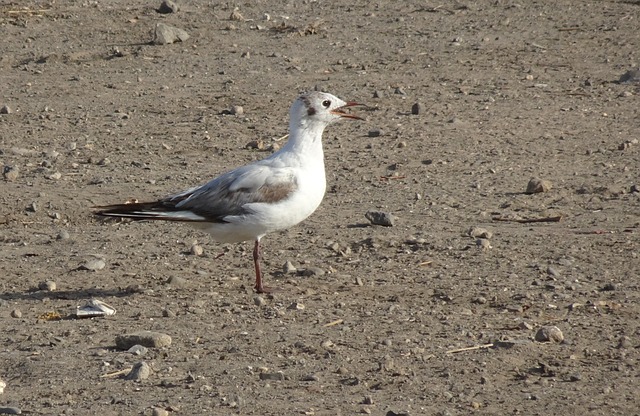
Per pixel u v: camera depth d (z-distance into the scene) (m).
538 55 26.48
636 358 10.98
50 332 11.79
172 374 10.55
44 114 22.27
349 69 25.56
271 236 15.42
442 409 9.76
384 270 13.96
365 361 10.88
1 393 10.16
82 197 17.41
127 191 17.75
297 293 13.11
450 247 14.76
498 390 10.21
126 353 11.10
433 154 19.67
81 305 12.72
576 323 11.99
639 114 22.12
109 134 21.06
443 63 25.91
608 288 13.14
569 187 17.62
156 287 13.38
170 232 15.77
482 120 21.77
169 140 20.72
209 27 28.75
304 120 13.26
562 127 21.30
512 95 23.48
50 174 18.61
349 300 12.84
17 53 26.67
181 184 18.16
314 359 10.95
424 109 22.45
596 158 19.31
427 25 29.00
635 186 17.34
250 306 12.63
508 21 29.20
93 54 26.67
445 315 12.27
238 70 25.48
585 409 9.80
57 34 28.05
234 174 13.10
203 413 9.64
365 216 15.88
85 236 15.65
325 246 14.95
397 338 11.50
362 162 19.28
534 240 15.06
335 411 9.68
